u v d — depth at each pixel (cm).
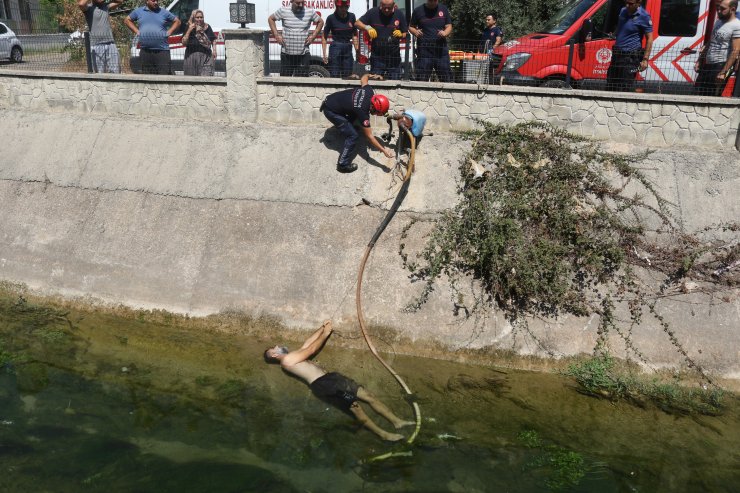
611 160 804
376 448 595
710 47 842
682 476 556
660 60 926
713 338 691
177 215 857
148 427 620
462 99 870
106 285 823
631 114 831
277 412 645
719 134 817
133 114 985
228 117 946
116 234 857
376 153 865
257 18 1131
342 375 678
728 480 552
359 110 798
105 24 1019
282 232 820
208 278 803
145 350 744
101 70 1027
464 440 603
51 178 932
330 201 835
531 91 846
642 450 589
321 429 622
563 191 770
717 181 790
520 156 812
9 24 1236
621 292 722
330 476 561
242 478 555
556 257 738
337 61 950
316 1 1115
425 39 904
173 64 1137
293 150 890
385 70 920
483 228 765
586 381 680
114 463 569
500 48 962
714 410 642
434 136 871
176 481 549
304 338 753
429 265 768
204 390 677
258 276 793
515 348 713
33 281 846
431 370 705
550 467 566
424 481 553
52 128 988
